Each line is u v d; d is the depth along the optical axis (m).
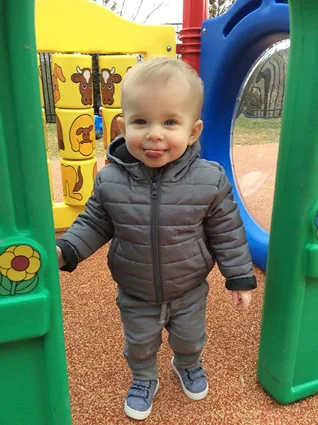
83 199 2.37
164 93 0.93
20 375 0.89
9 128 0.72
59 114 2.24
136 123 0.97
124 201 1.02
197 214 1.02
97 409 1.21
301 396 1.24
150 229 1.01
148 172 1.00
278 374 1.21
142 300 1.10
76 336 1.52
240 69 2.09
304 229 1.07
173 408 1.22
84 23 2.09
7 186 0.75
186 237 1.04
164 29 2.20
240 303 1.10
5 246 0.77
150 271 1.05
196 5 2.17
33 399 0.92
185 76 0.97
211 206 1.04
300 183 1.04
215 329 1.57
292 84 1.03
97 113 6.86
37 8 2.00
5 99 0.71
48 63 6.52
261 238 2.07
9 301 0.80
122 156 1.05
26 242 0.78
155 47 2.21
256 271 2.03
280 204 1.12
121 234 1.04
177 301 1.11
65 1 2.03
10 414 0.91
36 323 0.83
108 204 1.03
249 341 1.50
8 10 0.66
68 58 2.13
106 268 2.04
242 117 2.25
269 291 1.20
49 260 0.81
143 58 2.25
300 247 1.08
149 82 0.94
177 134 0.97
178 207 1.01
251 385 1.31
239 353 1.44
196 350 1.20
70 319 1.62
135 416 1.17
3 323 0.81
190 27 2.21
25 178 0.75
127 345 1.17
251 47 1.93
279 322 1.17
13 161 0.74
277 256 1.15
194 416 1.20
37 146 0.74
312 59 0.96
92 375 1.34
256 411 1.21
